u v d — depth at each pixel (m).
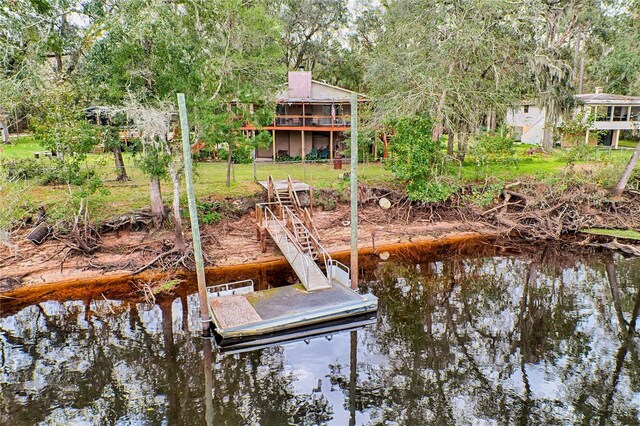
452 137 24.31
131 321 11.78
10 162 15.63
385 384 9.29
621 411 8.28
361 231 18.88
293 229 15.17
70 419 8.03
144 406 8.45
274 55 20.41
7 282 13.42
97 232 15.88
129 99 14.34
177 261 14.79
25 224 15.91
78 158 14.73
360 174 23.12
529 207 20.27
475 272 15.58
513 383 9.27
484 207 20.73
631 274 15.32
